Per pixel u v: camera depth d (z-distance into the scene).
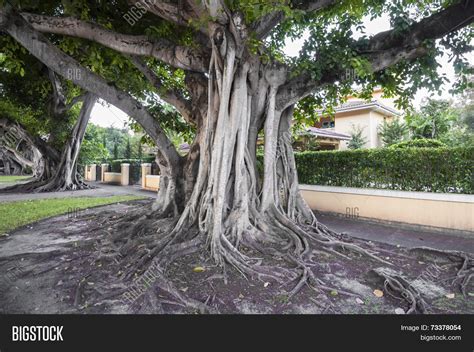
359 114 18.23
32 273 4.16
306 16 6.47
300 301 3.41
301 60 5.98
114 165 22.91
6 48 6.42
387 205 7.65
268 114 5.84
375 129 18.41
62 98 15.45
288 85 6.04
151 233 5.82
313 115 7.97
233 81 5.06
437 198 6.73
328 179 9.16
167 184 7.19
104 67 7.49
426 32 5.00
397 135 16.86
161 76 8.42
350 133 17.95
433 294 3.69
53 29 5.73
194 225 5.21
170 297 3.40
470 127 15.48
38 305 3.31
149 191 16.11
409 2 5.59
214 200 4.82
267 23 5.36
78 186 16.97
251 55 5.27
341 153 8.80
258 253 4.75
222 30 4.57
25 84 11.55
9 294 3.57
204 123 6.08
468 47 5.12
